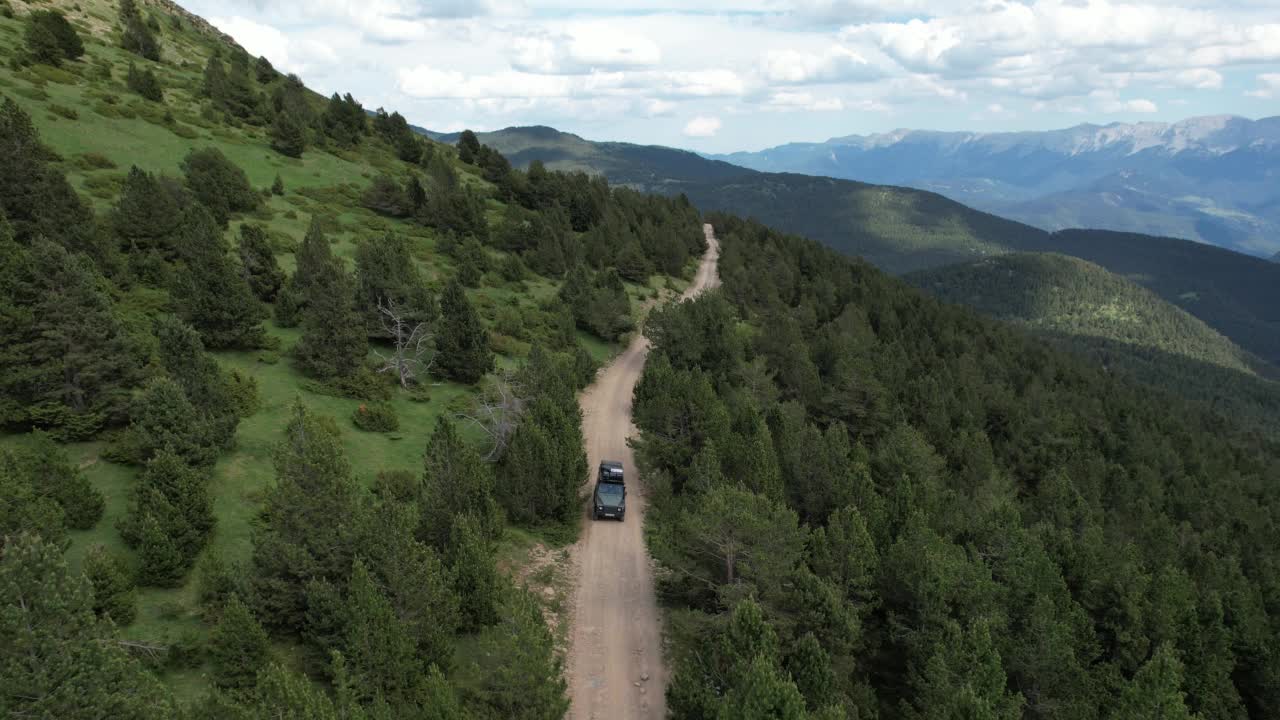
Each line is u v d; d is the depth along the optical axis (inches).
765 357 3070.9
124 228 2292.1
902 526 1630.2
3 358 1334.9
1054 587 1482.5
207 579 1095.6
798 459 1791.3
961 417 3213.6
